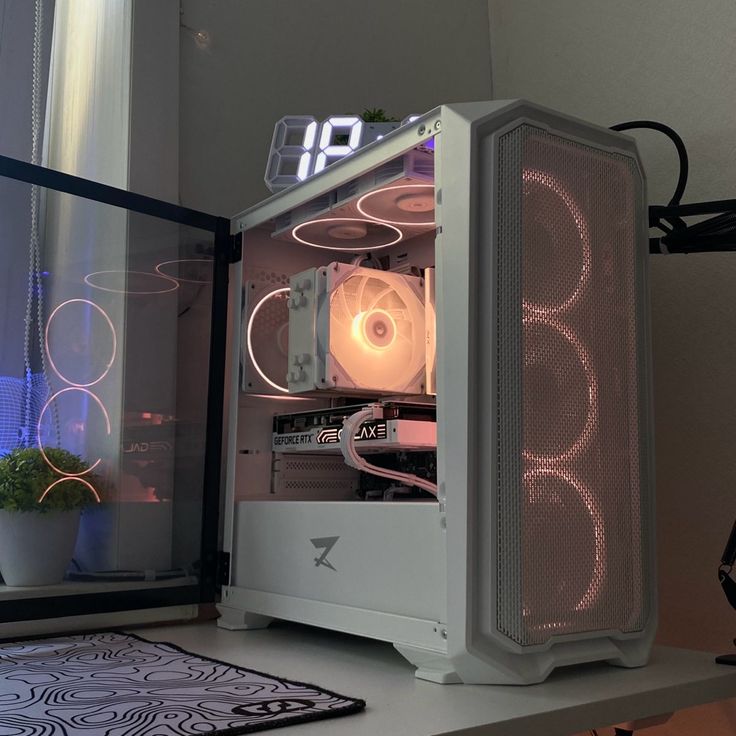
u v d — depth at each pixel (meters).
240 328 1.43
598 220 1.04
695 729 1.36
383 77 1.96
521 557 0.91
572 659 0.94
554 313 0.98
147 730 0.72
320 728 0.75
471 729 0.75
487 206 0.95
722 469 1.36
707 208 1.16
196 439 1.43
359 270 1.30
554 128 1.01
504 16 2.00
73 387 1.32
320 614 1.15
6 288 1.28
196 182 1.65
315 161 1.37
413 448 1.26
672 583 1.41
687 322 1.44
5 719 0.76
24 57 1.57
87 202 1.36
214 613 1.51
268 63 1.78
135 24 1.59
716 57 1.46
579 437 0.98
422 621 0.97
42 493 1.24
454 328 0.94
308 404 1.51
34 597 1.22
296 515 1.23
